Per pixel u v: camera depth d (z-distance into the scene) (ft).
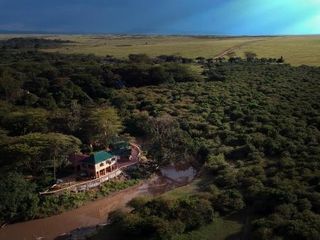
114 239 212.84
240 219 217.36
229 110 423.64
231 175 265.75
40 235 236.84
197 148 337.72
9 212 247.29
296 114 385.09
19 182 254.68
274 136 332.60
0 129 345.92
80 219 251.80
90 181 279.69
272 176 257.34
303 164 262.47
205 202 223.10
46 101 465.06
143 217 216.33
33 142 282.97
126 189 288.92
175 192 264.11
